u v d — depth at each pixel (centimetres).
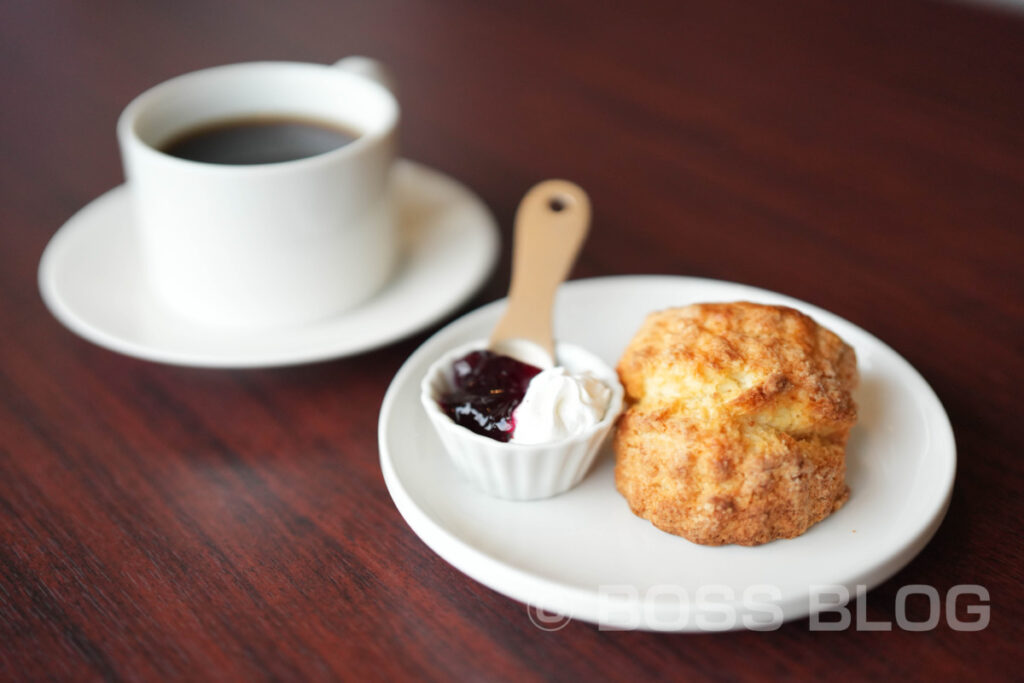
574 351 37
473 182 52
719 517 32
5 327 44
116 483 37
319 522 35
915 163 53
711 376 34
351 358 42
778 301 40
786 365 34
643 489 34
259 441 39
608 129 56
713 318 35
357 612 33
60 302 42
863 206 50
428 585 33
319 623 32
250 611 33
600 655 31
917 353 41
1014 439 37
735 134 56
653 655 31
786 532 33
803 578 32
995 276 45
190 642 32
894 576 33
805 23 67
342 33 68
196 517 36
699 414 34
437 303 43
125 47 67
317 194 41
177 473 37
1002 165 53
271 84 46
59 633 32
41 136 58
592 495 35
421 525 32
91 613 33
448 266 45
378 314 42
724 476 33
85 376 42
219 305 42
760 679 31
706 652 31
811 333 35
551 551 33
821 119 57
